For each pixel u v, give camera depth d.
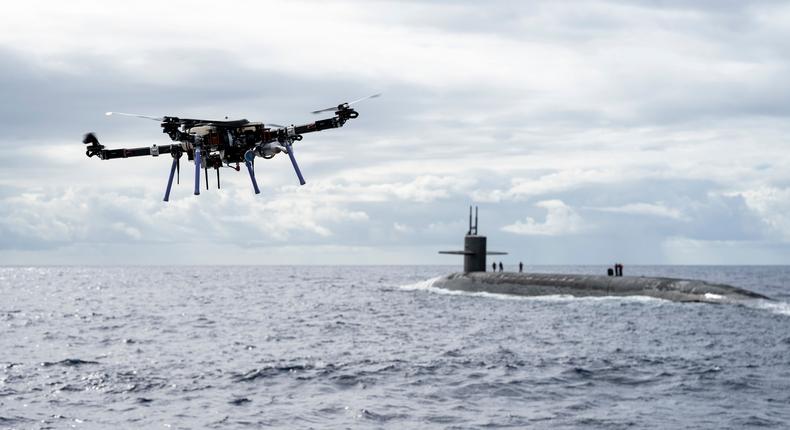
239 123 15.05
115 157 15.19
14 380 28.70
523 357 34.06
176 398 25.41
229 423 21.94
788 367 30.83
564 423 21.67
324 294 91.06
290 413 23.17
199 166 14.80
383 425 21.64
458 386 27.19
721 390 26.17
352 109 14.62
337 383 27.94
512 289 73.06
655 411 23.05
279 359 34.06
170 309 67.81
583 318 51.47
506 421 21.95
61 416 22.83
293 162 14.95
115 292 103.12
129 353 36.50
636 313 54.09
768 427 21.05
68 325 52.12
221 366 32.03
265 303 75.06
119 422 22.12
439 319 53.03
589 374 29.42
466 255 82.25
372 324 50.19
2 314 62.88
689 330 43.91
